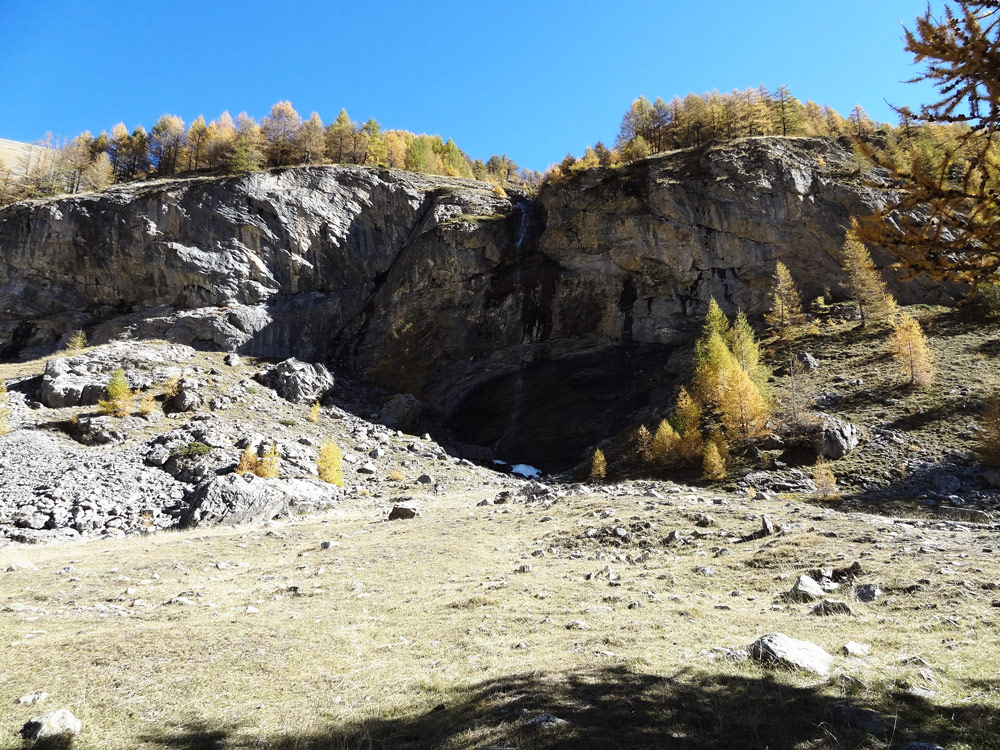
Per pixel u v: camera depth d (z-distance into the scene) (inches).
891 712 211.2
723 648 308.2
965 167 216.7
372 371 2815.0
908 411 1445.6
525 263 2878.9
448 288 2891.2
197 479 1407.5
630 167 2903.5
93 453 1487.5
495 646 340.8
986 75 205.8
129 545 867.4
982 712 205.5
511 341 2721.5
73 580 572.1
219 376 2253.9
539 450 2308.1
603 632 355.3
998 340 1723.7
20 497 1164.5
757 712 218.7
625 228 2635.3
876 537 574.9
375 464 1868.8
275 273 2970.0
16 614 437.7
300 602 483.2
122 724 240.4
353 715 246.4
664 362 2368.4
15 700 263.0
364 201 3294.8
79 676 297.1
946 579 414.3
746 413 1487.5
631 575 523.8
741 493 1256.8
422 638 367.9
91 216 2842.0
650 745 194.4
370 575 585.6
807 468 1320.1
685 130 3430.1
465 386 2664.9
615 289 2615.7
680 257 2522.1
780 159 2581.2
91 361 2085.4
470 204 3257.9
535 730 207.5
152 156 3944.4
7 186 3634.4
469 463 2090.3
